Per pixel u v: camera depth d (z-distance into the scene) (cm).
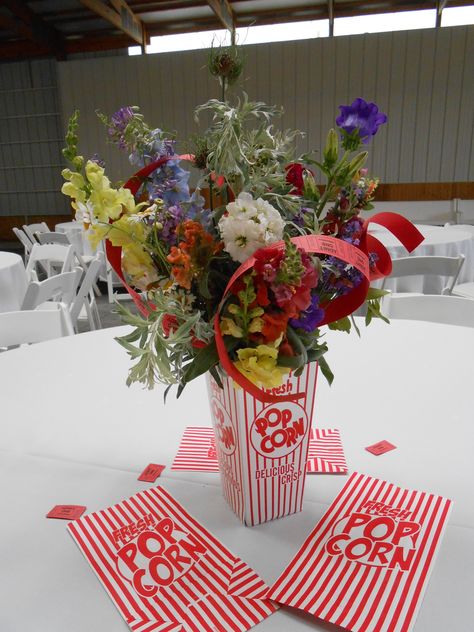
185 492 69
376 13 676
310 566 55
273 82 698
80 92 757
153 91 734
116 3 643
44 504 67
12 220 905
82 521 63
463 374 102
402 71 663
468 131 668
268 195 54
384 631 47
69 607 51
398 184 698
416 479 70
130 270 54
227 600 51
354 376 102
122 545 59
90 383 103
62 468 75
